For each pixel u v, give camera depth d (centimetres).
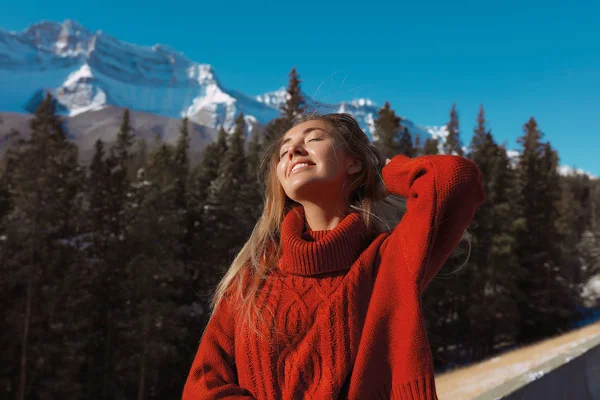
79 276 2259
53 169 2191
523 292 3425
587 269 4884
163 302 2230
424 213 104
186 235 2811
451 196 102
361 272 113
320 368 107
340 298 110
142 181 2656
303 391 108
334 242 113
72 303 2092
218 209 2752
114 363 2264
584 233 5966
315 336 109
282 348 113
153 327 2100
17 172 2178
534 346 1112
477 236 3034
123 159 3772
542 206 3772
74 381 2058
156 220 2261
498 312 2970
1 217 2423
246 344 119
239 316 125
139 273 2172
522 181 3784
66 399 1964
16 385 2067
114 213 2869
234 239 2662
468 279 2956
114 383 2283
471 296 3011
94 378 2300
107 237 2644
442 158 109
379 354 103
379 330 103
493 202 3192
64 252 2267
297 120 143
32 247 2098
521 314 3406
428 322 2534
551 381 364
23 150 2372
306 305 113
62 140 2619
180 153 3884
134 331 2106
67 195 2427
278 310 115
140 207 2470
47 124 2412
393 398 100
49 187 2175
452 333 2991
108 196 2869
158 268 2180
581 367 438
